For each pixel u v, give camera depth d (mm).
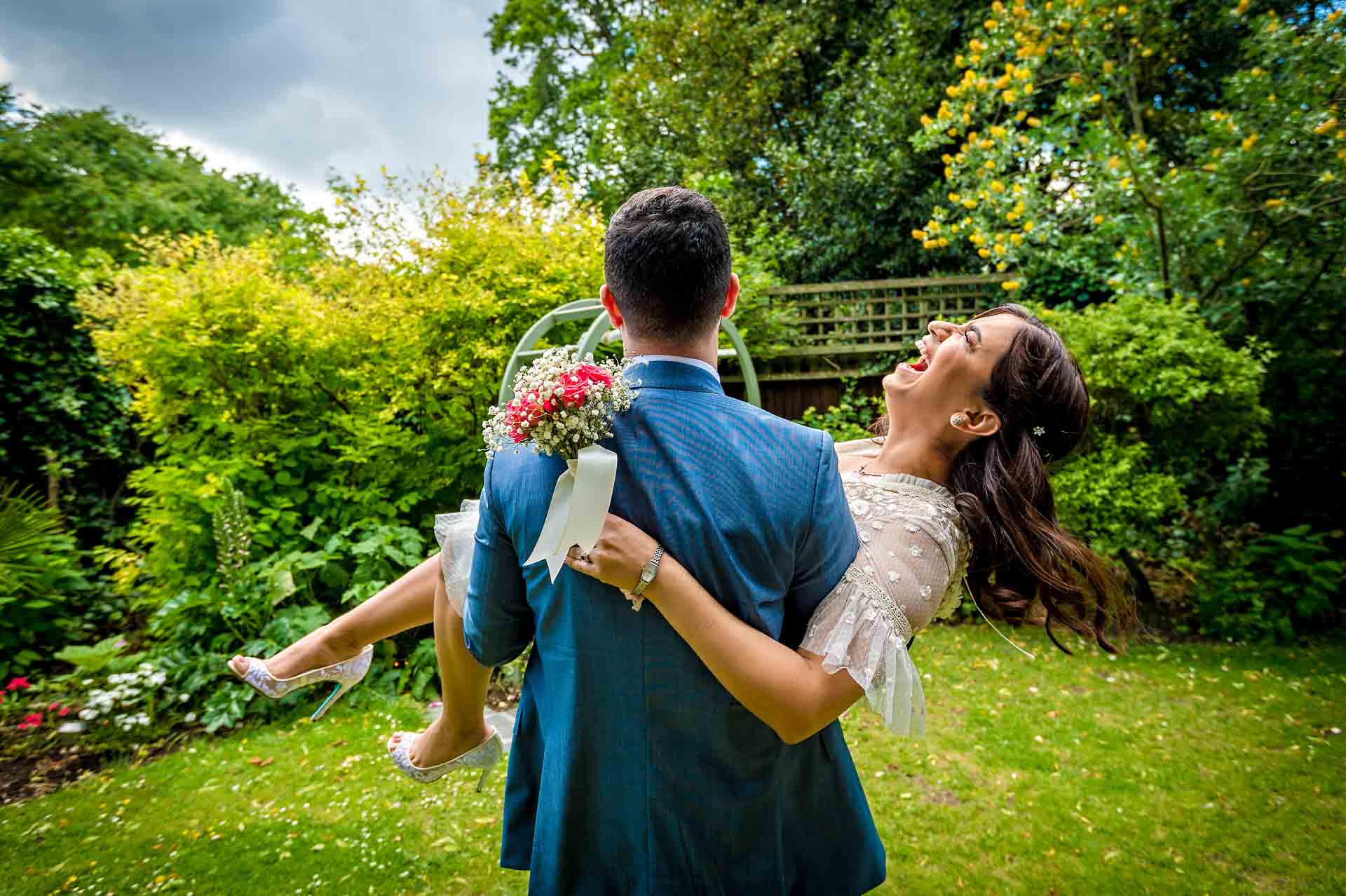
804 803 941
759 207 8609
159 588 3959
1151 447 4688
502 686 3664
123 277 4234
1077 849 2367
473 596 906
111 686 3305
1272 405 5270
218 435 4277
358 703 3490
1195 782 2758
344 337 4379
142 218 13188
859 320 6598
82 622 4238
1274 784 2740
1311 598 4305
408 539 4020
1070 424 1090
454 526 1106
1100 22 4898
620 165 8320
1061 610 1077
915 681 862
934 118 7426
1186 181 4859
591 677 806
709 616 741
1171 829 2469
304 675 1293
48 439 5125
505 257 4473
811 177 7613
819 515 802
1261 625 4359
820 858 948
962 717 3371
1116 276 5074
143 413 4332
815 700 780
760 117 9078
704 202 863
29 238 5090
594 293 4543
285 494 4184
